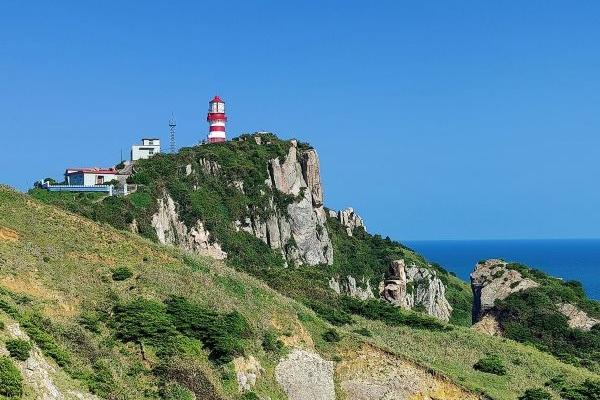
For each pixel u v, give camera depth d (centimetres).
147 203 15562
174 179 17688
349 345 9888
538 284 16338
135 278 8750
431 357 10906
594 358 13800
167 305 8312
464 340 12100
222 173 19450
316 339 9844
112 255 9200
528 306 15512
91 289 8238
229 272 10312
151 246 9888
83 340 7112
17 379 5631
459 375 10231
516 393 10131
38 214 9525
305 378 8944
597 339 14525
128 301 8144
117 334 7569
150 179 16850
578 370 11831
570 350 14225
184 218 16950
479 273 17175
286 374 8775
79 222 9744
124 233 10112
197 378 7419
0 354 5872
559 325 14900
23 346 6028
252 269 15988
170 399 7025
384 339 11369
